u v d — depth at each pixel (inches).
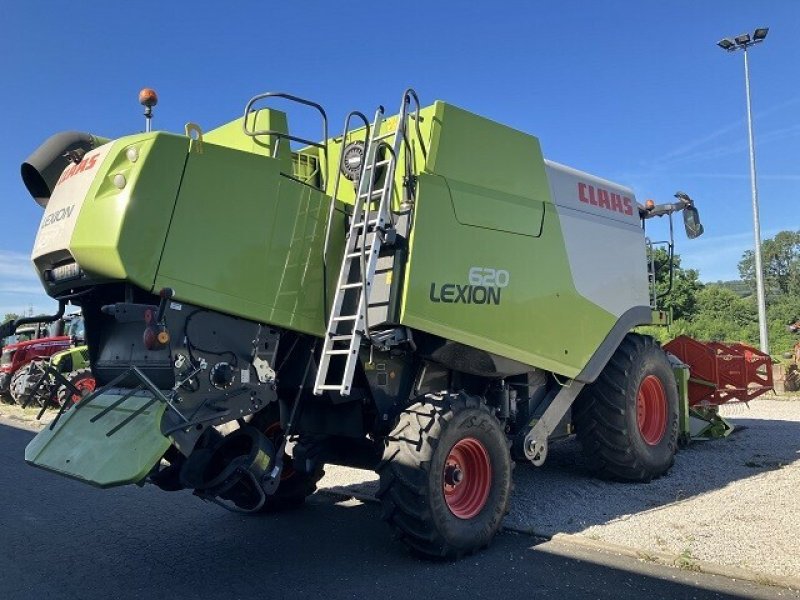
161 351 168.9
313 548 198.8
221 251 169.0
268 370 179.3
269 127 204.5
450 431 182.9
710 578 164.2
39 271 183.6
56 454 169.5
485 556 186.1
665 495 244.7
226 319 171.9
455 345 202.5
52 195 180.5
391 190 191.0
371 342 184.4
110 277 158.7
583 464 299.1
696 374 351.3
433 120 199.5
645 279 287.3
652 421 280.5
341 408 209.6
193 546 204.1
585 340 246.7
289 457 224.2
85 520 237.3
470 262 204.7
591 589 159.5
